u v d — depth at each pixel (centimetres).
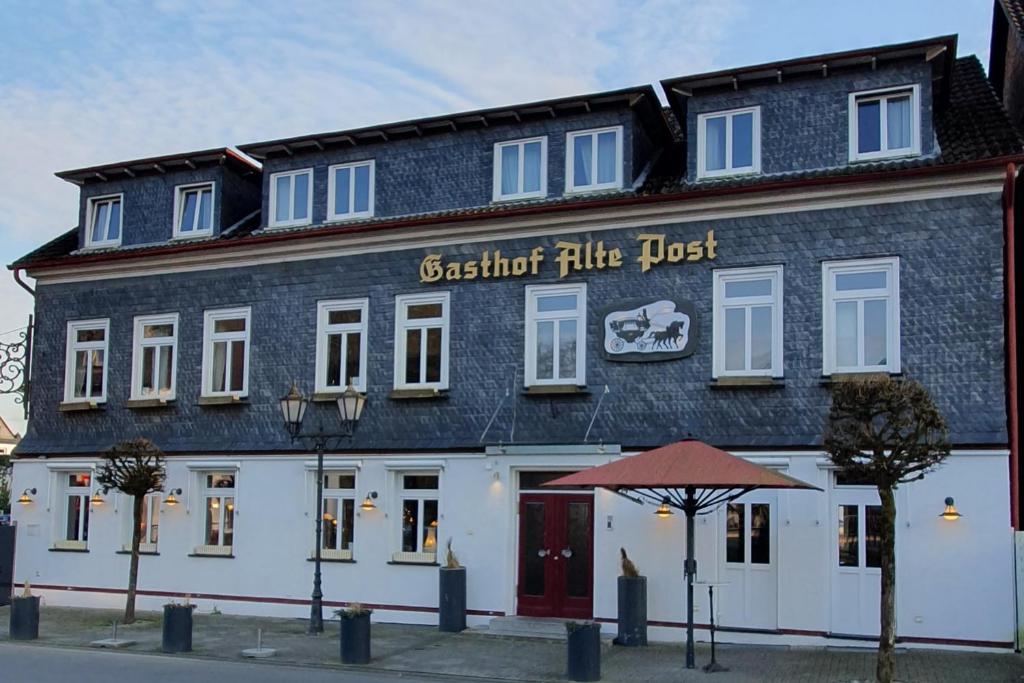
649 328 1989
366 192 2339
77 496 2542
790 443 1845
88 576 2461
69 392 2573
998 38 2278
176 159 2511
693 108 2036
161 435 2445
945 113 2003
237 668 1625
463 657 1730
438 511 2130
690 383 1950
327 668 1638
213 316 2428
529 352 2097
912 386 1409
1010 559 1688
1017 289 1939
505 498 2059
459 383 2150
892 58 1881
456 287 2180
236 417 2366
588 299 2053
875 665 1602
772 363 1895
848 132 1917
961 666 1577
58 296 2614
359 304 2275
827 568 1795
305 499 2258
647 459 1600
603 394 2017
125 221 2598
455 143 2259
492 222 2141
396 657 1731
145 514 2438
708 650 1775
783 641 1802
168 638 1783
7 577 2450
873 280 1853
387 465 2175
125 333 2522
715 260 1955
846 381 1455
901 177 1816
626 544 1945
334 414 2258
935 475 1742
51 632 2028
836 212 1878
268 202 2427
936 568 1723
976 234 1786
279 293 2359
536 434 2066
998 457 1714
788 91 1970
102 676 1527
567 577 2012
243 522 2312
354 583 2184
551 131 2164
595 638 1528
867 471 1404
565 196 2130
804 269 1889
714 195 1947
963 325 1777
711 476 1506
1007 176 1758
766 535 1856
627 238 2033
